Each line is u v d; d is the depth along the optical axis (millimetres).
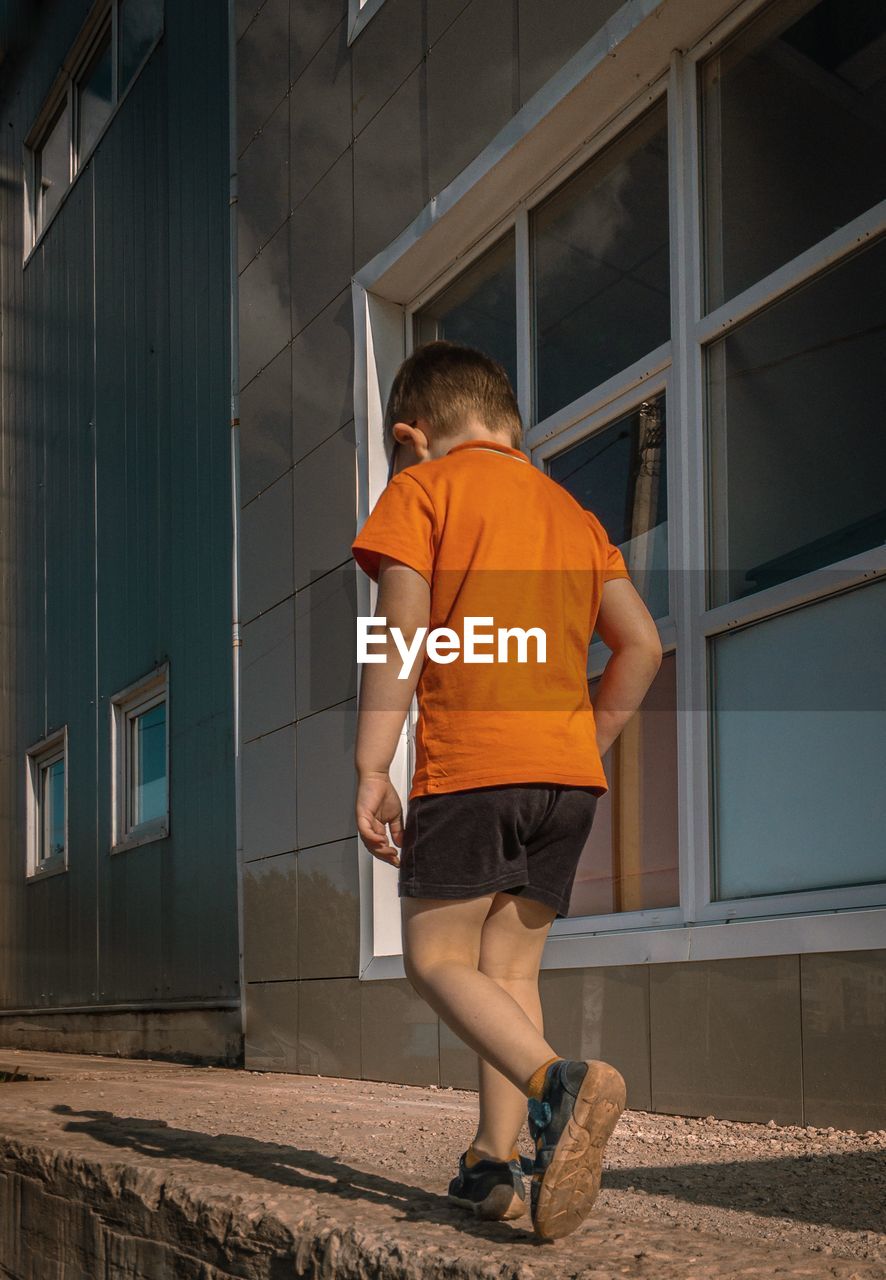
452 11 5016
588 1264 1641
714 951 3381
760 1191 2289
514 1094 2033
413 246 5156
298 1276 2023
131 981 7688
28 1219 3156
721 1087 3320
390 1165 2596
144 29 8477
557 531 2088
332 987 5387
